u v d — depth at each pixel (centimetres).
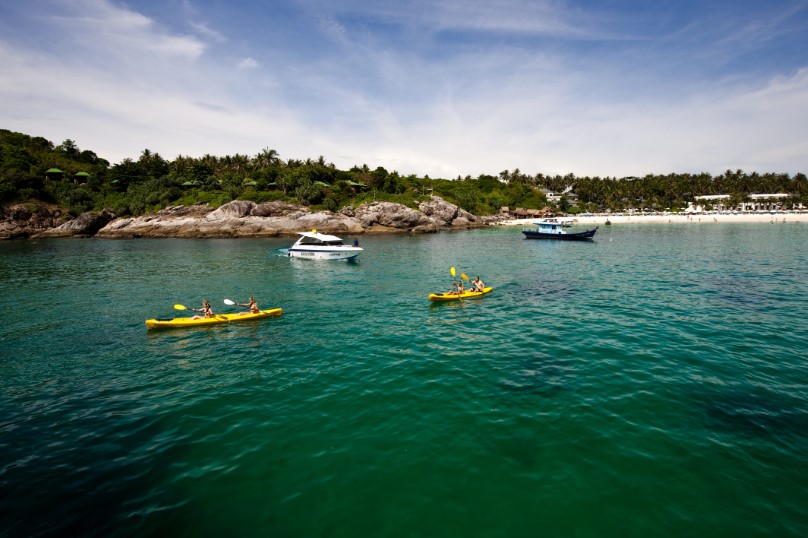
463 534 694
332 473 852
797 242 5319
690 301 2217
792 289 2464
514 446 930
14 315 2159
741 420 1013
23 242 7150
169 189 9606
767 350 1470
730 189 15388
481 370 1347
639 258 4125
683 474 827
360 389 1233
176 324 1898
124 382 1317
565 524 712
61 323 2003
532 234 6912
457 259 4347
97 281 3178
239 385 1280
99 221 8538
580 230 8662
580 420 1028
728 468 841
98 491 809
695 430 975
